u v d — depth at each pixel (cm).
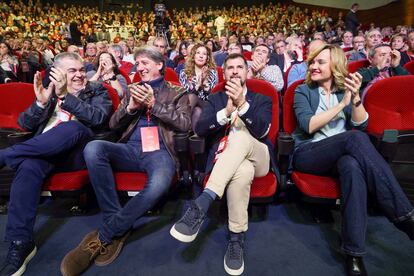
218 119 156
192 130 191
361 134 141
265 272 139
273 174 158
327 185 148
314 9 1525
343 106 152
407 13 1077
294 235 166
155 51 170
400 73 242
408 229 131
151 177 149
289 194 202
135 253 153
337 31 1023
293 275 138
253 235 167
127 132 172
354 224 132
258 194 149
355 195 133
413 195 156
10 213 141
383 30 773
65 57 174
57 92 162
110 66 262
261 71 289
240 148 141
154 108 159
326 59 164
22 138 168
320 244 158
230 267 138
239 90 148
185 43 510
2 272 135
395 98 174
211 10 1653
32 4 1481
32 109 170
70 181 159
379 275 136
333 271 140
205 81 271
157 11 621
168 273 140
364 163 134
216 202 202
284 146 153
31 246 146
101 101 179
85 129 166
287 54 389
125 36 1305
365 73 232
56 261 148
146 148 163
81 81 178
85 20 1438
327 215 178
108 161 152
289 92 183
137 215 145
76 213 188
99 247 144
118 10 1620
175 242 161
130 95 167
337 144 144
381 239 161
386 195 132
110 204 150
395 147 141
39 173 149
